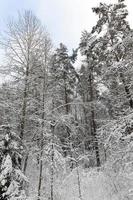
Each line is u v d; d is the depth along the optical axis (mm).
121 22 17359
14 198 10516
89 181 16109
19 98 13234
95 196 14430
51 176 12555
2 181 10664
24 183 12312
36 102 13328
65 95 26047
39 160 12547
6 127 11938
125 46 13445
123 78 14008
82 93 28141
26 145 12492
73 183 15250
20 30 14164
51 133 13242
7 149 11461
